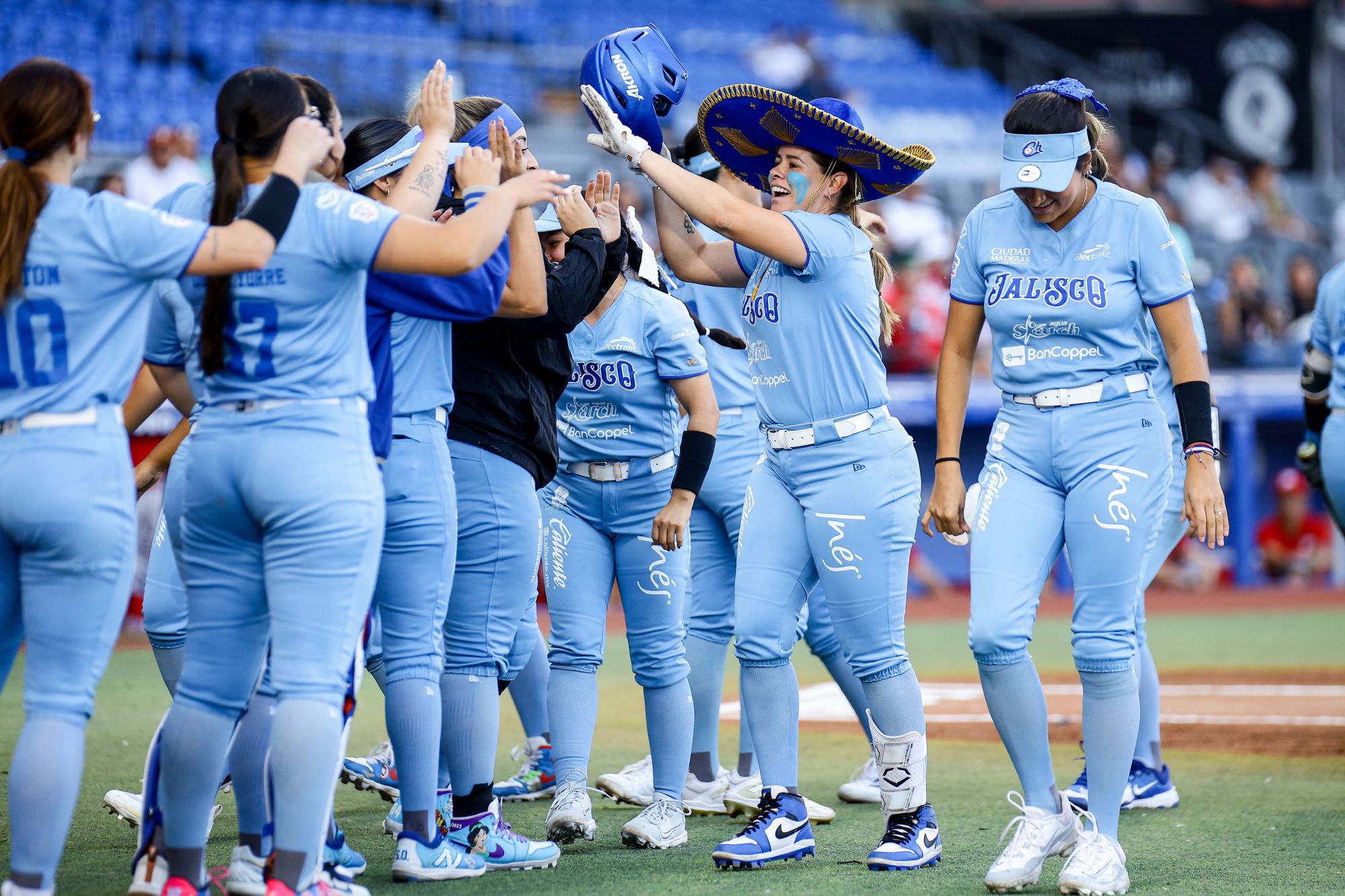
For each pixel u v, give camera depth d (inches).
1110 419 537.6
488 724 553.0
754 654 582.2
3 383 415.2
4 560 426.3
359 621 441.1
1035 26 3038.9
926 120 2682.1
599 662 635.5
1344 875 553.6
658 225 623.5
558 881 535.5
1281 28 2898.6
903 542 572.1
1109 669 534.6
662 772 620.1
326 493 426.3
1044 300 540.4
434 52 2390.5
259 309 428.8
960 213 2541.8
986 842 620.1
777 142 602.9
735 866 561.3
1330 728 952.3
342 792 741.9
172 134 1780.3
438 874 528.7
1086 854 525.0
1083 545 537.3
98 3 2146.9
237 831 628.7
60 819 415.2
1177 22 2942.9
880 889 526.9
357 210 429.1
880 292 599.8
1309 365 790.5
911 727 575.5
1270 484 2154.3
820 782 784.3
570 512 637.3
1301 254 2596.0
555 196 470.0
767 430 586.2
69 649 421.4
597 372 621.0
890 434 573.3
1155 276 539.2
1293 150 2908.5
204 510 439.2
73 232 411.8
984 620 535.8
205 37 2226.9
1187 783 770.2
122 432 432.1
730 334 707.4
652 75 579.8
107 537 419.5
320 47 2276.1
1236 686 1167.0
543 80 2472.9
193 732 446.0
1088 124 527.2
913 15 3102.9
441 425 521.7
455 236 433.7
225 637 450.0
